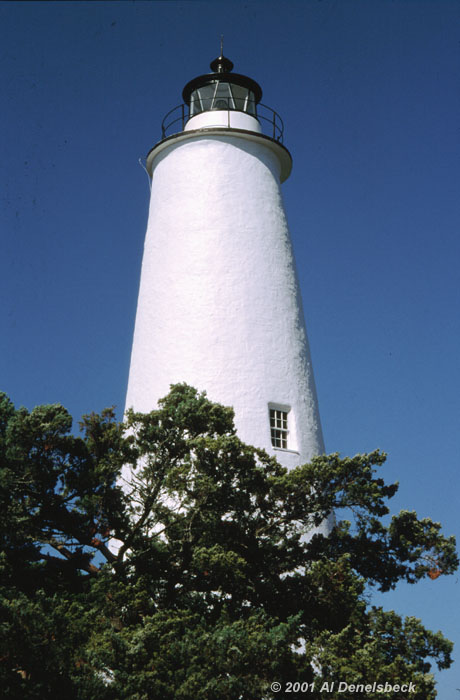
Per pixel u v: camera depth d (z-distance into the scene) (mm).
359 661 15945
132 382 27000
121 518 18047
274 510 18500
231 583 17172
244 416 24922
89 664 15203
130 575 18000
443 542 19141
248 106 30344
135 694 14656
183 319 26188
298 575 18203
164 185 28500
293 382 26141
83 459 18062
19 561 17641
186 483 17391
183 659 15250
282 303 27078
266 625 16656
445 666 17125
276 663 15266
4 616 14734
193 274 26656
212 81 30141
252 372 25578
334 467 18438
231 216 27469
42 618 14602
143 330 27156
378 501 18609
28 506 17969
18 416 17734
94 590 16422
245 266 26938
